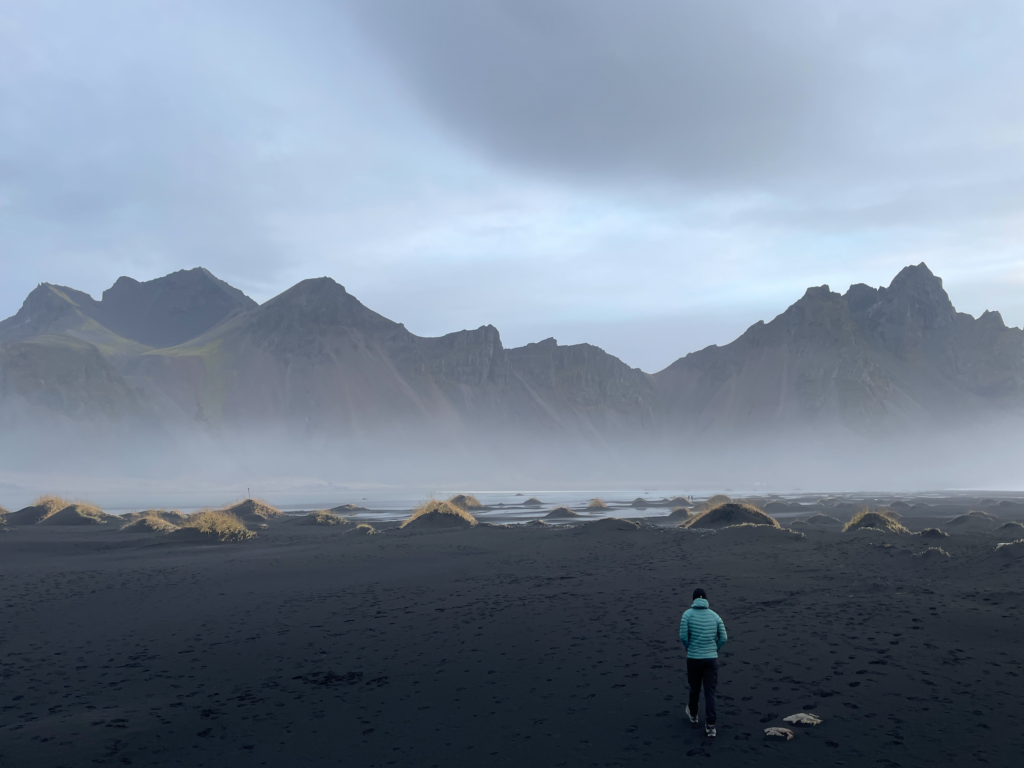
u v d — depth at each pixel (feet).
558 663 38.60
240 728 30.40
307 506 310.24
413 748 27.30
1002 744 25.03
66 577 77.46
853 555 79.15
